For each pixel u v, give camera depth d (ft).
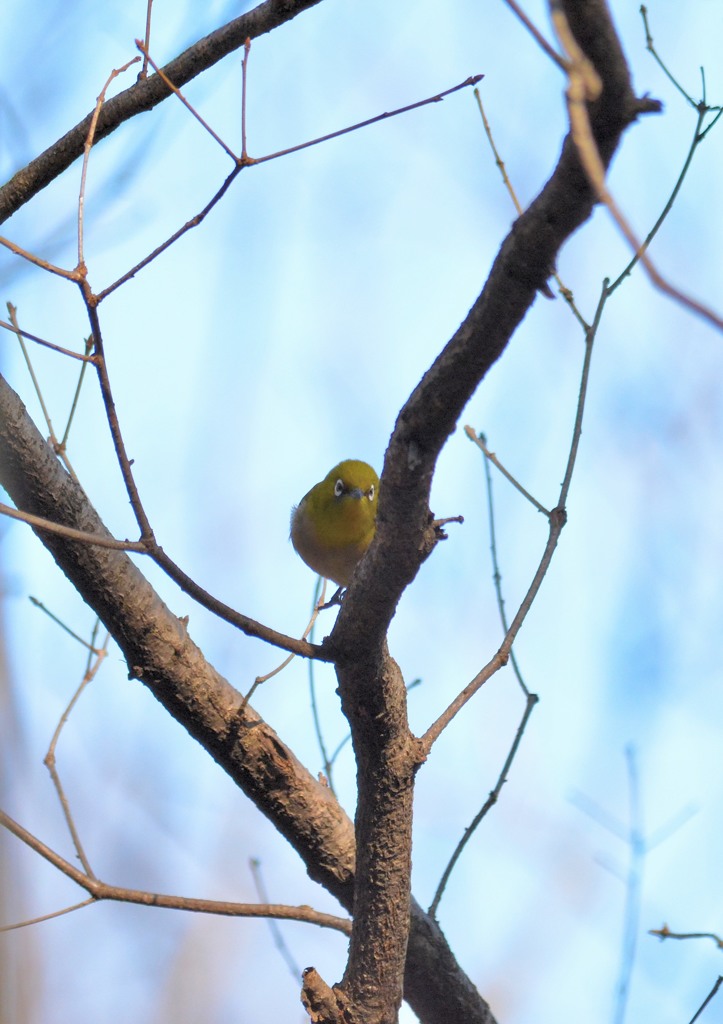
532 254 18.39
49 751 28.50
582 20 14.98
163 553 21.86
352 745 25.73
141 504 21.57
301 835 29.40
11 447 26.30
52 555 27.17
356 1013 26.23
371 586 23.02
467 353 19.84
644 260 10.93
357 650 23.86
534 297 19.12
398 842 25.86
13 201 29.09
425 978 29.37
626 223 11.12
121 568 27.45
